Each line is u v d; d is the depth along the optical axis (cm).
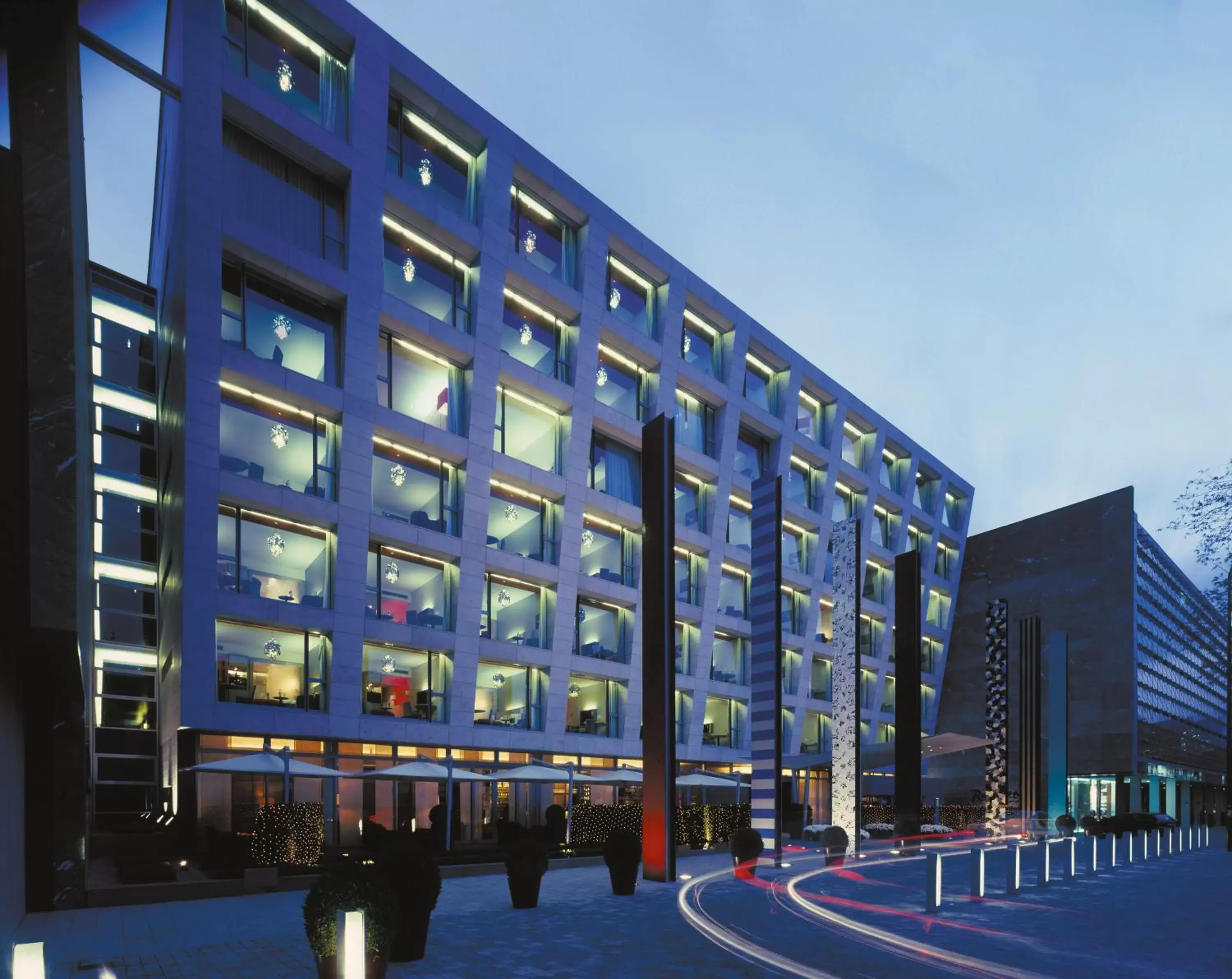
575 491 4088
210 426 2839
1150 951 1356
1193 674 9406
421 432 3475
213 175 2900
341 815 3116
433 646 3466
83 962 1206
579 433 4128
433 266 3656
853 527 3284
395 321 3406
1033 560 7575
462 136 3750
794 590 5809
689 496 4909
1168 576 8575
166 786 3122
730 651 5122
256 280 3092
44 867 1756
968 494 7994
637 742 4284
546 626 3988
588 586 4138
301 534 3159
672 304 4688
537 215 4141
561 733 3922
